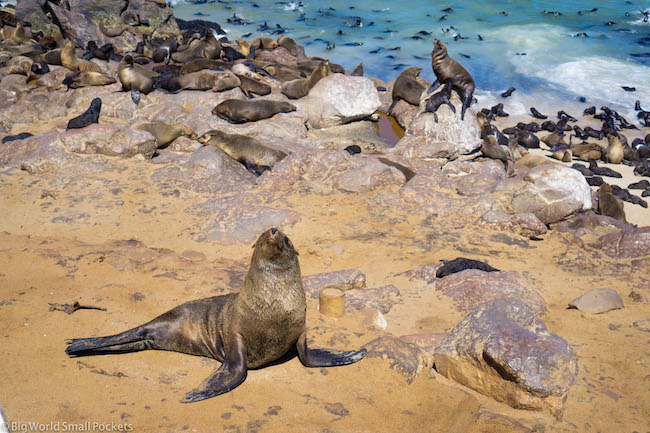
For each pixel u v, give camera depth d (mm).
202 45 21469
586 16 35375
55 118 16141
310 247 8820
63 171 11742
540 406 4641
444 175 12031
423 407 4535
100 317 5641
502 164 15305
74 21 23469
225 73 16984
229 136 12945
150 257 7656
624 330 6387
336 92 16781
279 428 4055
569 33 31891
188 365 4859
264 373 4785
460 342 5164
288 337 4672
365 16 36125
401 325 6344
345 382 4730
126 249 7895
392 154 14133
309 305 6348
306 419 4195
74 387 4398
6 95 16734
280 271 4469
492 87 24609
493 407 4730
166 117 15211
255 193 11016
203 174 11773
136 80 16219
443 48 14859
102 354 4922
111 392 4367
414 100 17359
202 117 15055
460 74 15008
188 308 5078
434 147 14062
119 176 11727
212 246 8977
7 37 22953
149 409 4172
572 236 9602
